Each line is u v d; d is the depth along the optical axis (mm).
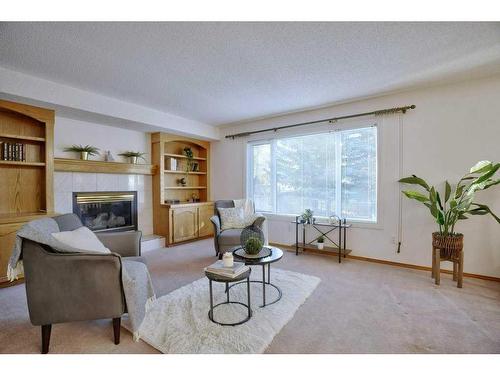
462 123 2979
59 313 1631
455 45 2189
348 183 3801
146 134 4656
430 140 3160
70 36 2029
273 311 2115
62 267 1619
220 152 5363
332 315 2084
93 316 1667
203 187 5477
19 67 2576
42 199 3256
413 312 2127
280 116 4449
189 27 1922
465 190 2902
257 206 4840
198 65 2545
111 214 4230
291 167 4379
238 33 2004
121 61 2459
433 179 3146
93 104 3316
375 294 2482
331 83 3014
